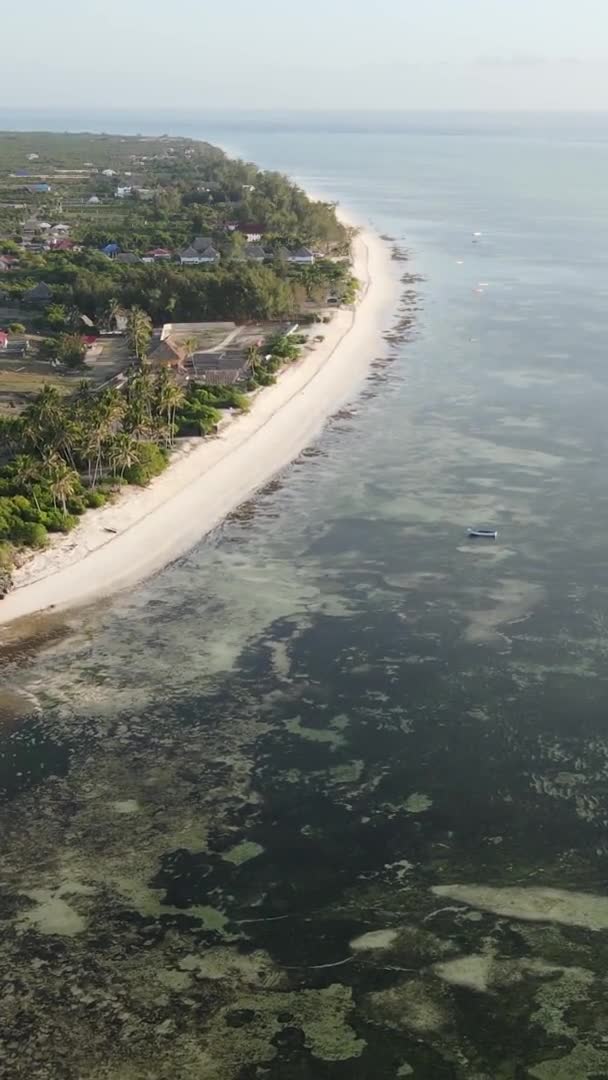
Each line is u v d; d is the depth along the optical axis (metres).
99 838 59.66
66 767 65.88
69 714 71.19
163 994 49.59
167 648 79.25
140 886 56.12
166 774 65.12
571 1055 46.25
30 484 100.62
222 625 82.44
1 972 50.84
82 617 83.88
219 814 61.47
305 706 71.62
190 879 56.56
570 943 51.94
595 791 62.38
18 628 82.06
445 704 71.25
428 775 64.31
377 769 65.06
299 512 104.31
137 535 98.31
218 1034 47.53
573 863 57.03
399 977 50.25
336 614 83.62
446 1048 46.69
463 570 90.44
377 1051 46.62
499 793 62.50
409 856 57.88
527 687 72.69
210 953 51.78
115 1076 45.62
